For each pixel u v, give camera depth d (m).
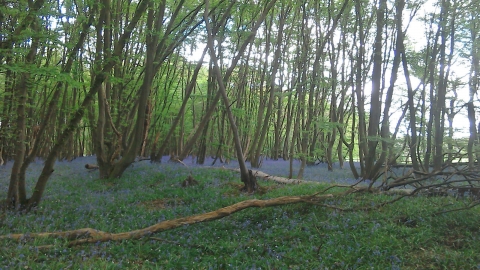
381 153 13.93
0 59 8.12
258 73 27.98
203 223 8.77
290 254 6.79
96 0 10.65
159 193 12.81
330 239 7.25
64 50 12.16
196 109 33.38
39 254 6.28
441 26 13.95
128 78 17.73
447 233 7.43
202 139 22.84
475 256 6.32
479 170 9.52
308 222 8.40
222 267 6.52
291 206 9.57
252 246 7.32
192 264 6.44
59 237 7.16
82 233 7.39
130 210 10.39
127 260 6.39
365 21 18.78
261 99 22.56
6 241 6.61
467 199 9.45
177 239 7.76
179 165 19.11
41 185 10.07
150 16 14.06
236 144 12.46
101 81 9.52
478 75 15.79
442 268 6.14
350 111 25.61
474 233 7.30
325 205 8.84
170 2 16.97
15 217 8.79
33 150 10.04
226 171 16.75
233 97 28.38
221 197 11.83
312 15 19.58
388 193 10.34
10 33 8.13
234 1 14.80
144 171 17.09
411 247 6.79
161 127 24.33
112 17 15.49
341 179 15.84
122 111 18.05
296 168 21.27
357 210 8.96
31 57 8.88
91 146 34.22
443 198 9.62
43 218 8.80
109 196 12.22
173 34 16.36
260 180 15.25
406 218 8.13
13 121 13.46
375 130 15.09
